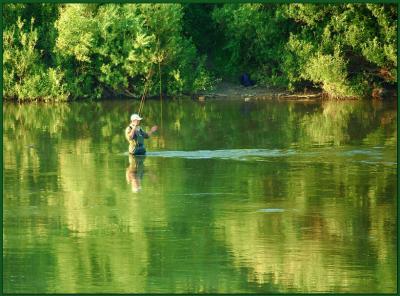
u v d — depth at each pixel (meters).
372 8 62.78
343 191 33.47
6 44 64.69
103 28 64.44
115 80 65.25
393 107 59.47
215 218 29.91
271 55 67.25
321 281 23.92
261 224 29.14
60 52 65.25
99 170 37.94
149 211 30.95
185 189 34.12
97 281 24.17
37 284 24.06
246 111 57.72
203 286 23.69
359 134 46.78
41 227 29.11
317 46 65.25
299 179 35.59
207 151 42.16
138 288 23.64
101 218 30.11
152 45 65.06
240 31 67.44
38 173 37.44
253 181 35.34
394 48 62.38
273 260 25.66
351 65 66.31
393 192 33.22
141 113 57.41
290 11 64.94
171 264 25.34
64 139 46.66
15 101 65.62
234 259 25.72
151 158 40.59
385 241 27.25
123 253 26.36
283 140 45.06
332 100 64.31
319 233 28.12
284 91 68.00
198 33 71.62
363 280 24.06
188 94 66.88
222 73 70.25
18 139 46.78
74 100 65.81
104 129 50.31
